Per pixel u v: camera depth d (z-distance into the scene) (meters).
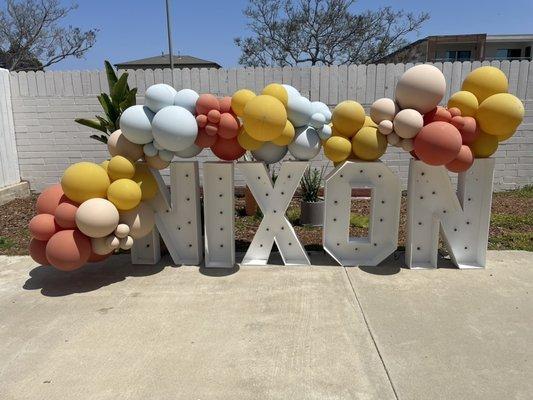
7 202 7.27
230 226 4.35
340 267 4.36
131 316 3.34
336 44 24.64
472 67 7.26
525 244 4.98
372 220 4.34
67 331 3.12
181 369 2.63
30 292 3.83
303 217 6.00
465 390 2.41
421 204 4.28
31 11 23.58
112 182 3.86
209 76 7.39
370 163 4.18
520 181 7.75
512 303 3.50
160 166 4.12
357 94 7.40
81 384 2.50
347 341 2.93
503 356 2.74
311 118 4.03
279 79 7.39
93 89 7.48
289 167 4.30
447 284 3.90
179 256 4.57
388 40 24.92
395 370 2.60
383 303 3.52
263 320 3.25
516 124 3.84
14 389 2.46
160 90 3.87
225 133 3.97
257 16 25.06
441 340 2.94
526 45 33.56
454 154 3.71
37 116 7.63
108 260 4.66
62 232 3.68
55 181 7.91
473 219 4.29
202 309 3.45
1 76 7.31
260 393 2.40
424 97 3.78
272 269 4.32
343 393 2.39
